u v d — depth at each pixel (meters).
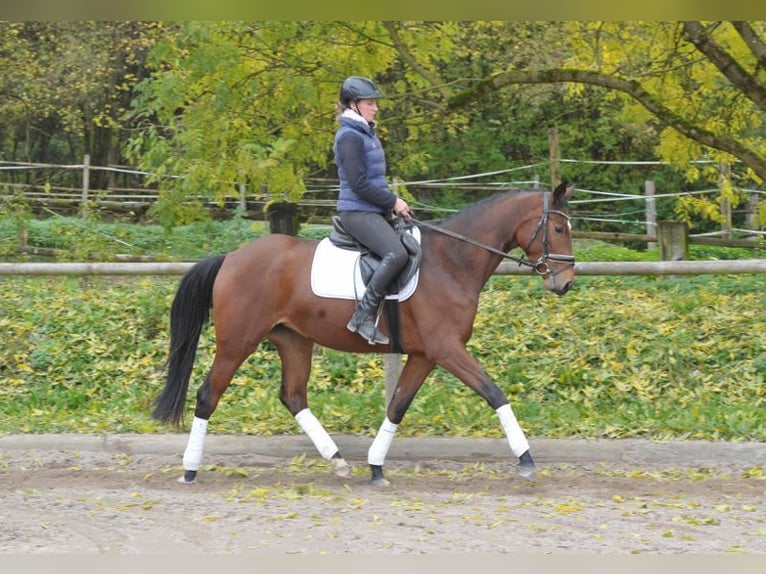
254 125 12.03
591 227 24.08
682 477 8.66
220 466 9.23
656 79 12.70
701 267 10.38
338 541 6.48
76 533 6.71
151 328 12.72
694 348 11.63
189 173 10.92
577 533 6.66
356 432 9.84
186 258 16.73
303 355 8.84
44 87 24.30
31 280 14.41
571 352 11.68
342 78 11.95
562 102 24.30
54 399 11.25
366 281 8.20
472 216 8.41
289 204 12.66
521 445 8.12
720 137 11.76
